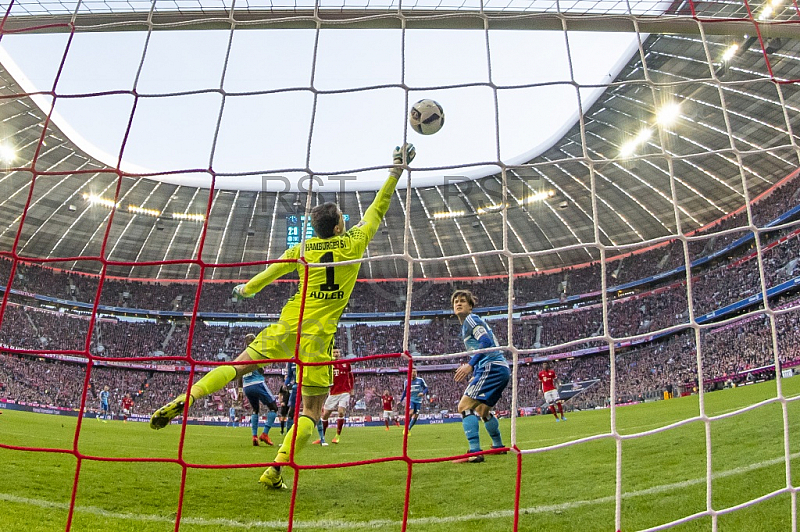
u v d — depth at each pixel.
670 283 32.53
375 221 4.25
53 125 26.28
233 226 35.34
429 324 36.38
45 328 32.03
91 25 4.62
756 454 4.50
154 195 32.72
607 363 31.34
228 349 35.00
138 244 35.34
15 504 3.41
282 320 3.95
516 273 38.22
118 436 10.15
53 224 32.75
